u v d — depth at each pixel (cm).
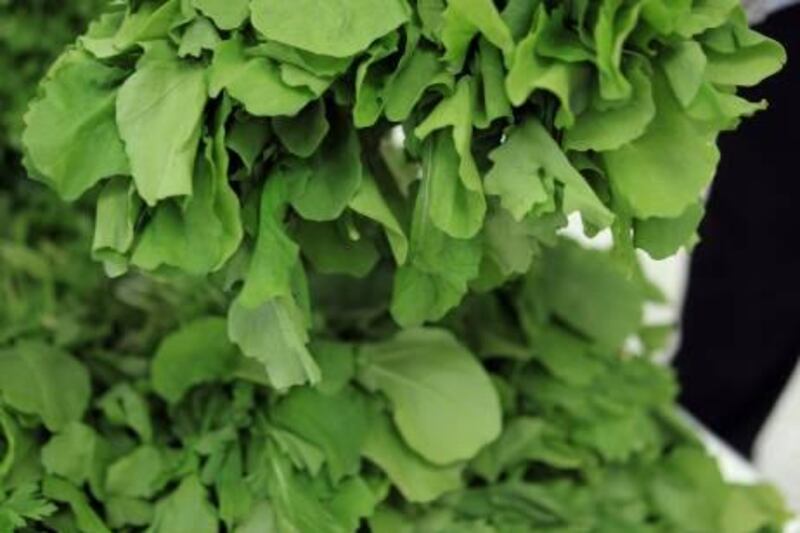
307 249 80
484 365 100
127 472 87
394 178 85
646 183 73
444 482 89
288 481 86
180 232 75
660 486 102
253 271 75
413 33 73
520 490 94
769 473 162
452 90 73
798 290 152
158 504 86
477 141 75
